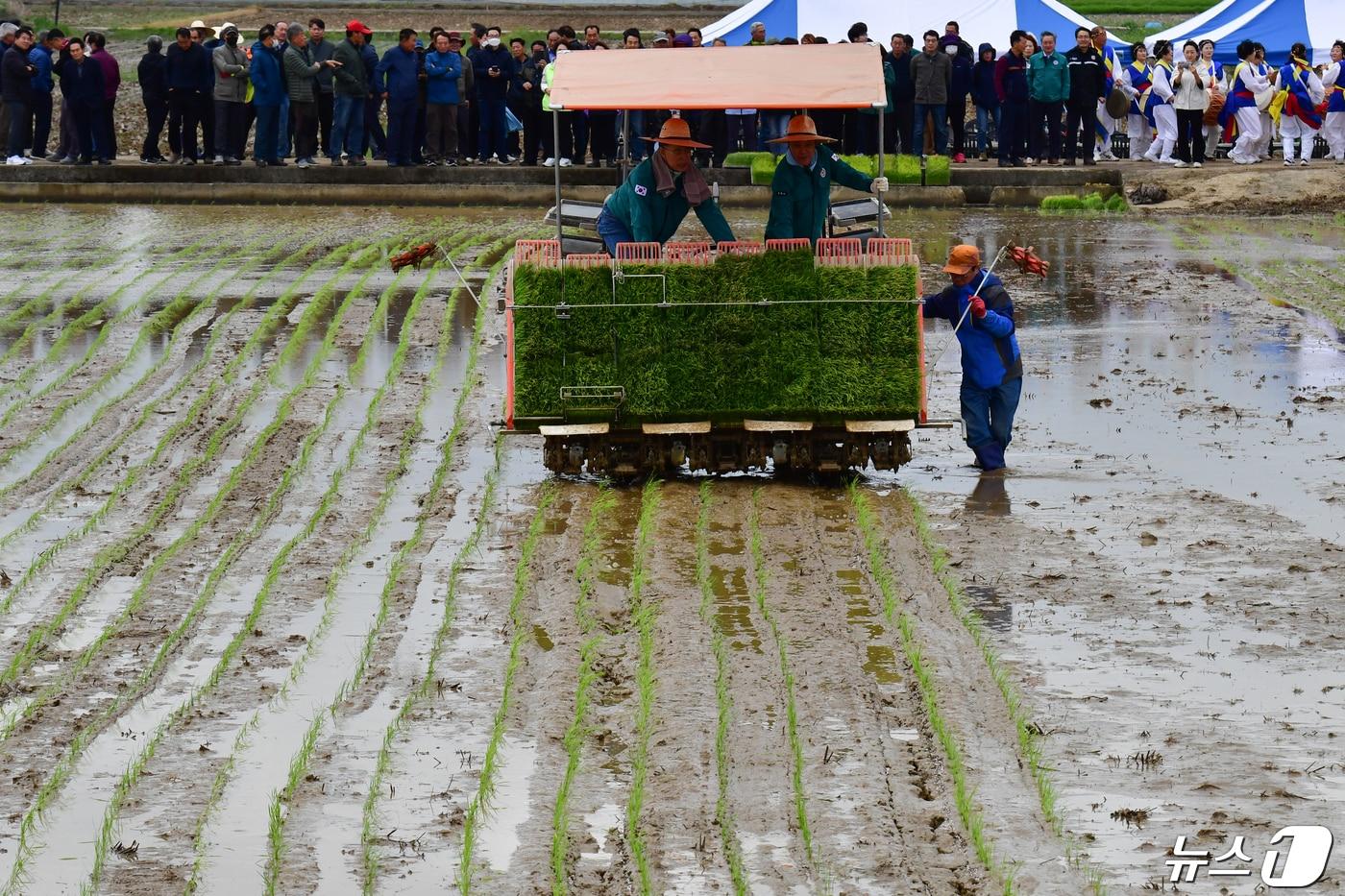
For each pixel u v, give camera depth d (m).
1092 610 12.03
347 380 19.41
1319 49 42.62
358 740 10.10
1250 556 13.12
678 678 10.77
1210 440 16.59
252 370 19.91
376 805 9.30
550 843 8.88
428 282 25.42
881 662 11.09
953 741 9.81
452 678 10.95
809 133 15.23
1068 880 8.40
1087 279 25.56
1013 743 9.88
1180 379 19.17
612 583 12.69
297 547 13.55
